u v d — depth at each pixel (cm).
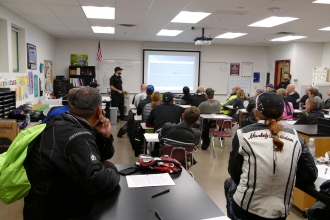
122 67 934
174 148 291
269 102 158
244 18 558
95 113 137
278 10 488
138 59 940
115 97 808
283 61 944
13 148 119
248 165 155
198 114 300
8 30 493
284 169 150
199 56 975
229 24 622
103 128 154
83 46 903
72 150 116
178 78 970
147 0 437
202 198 145
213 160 477
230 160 168
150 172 178
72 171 115
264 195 154
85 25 654
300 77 891
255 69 1021
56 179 116
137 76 945
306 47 885
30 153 118
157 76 955
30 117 414
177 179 169
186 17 563
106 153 155
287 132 158
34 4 463
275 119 160
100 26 667
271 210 152
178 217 125
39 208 117
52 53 838
